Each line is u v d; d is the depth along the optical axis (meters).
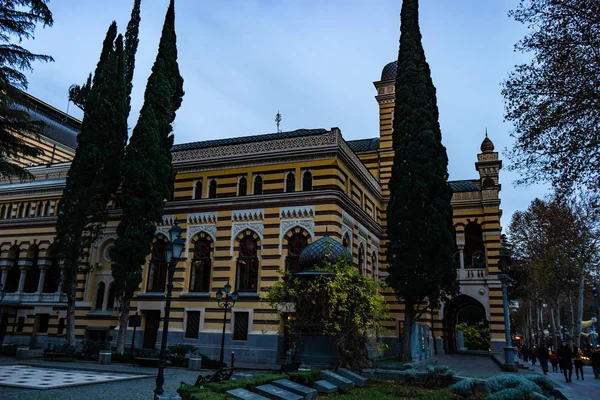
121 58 37.56
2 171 23.92
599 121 16.53
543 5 17.30
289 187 34.31
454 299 49.03
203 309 33.84
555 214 43.19
